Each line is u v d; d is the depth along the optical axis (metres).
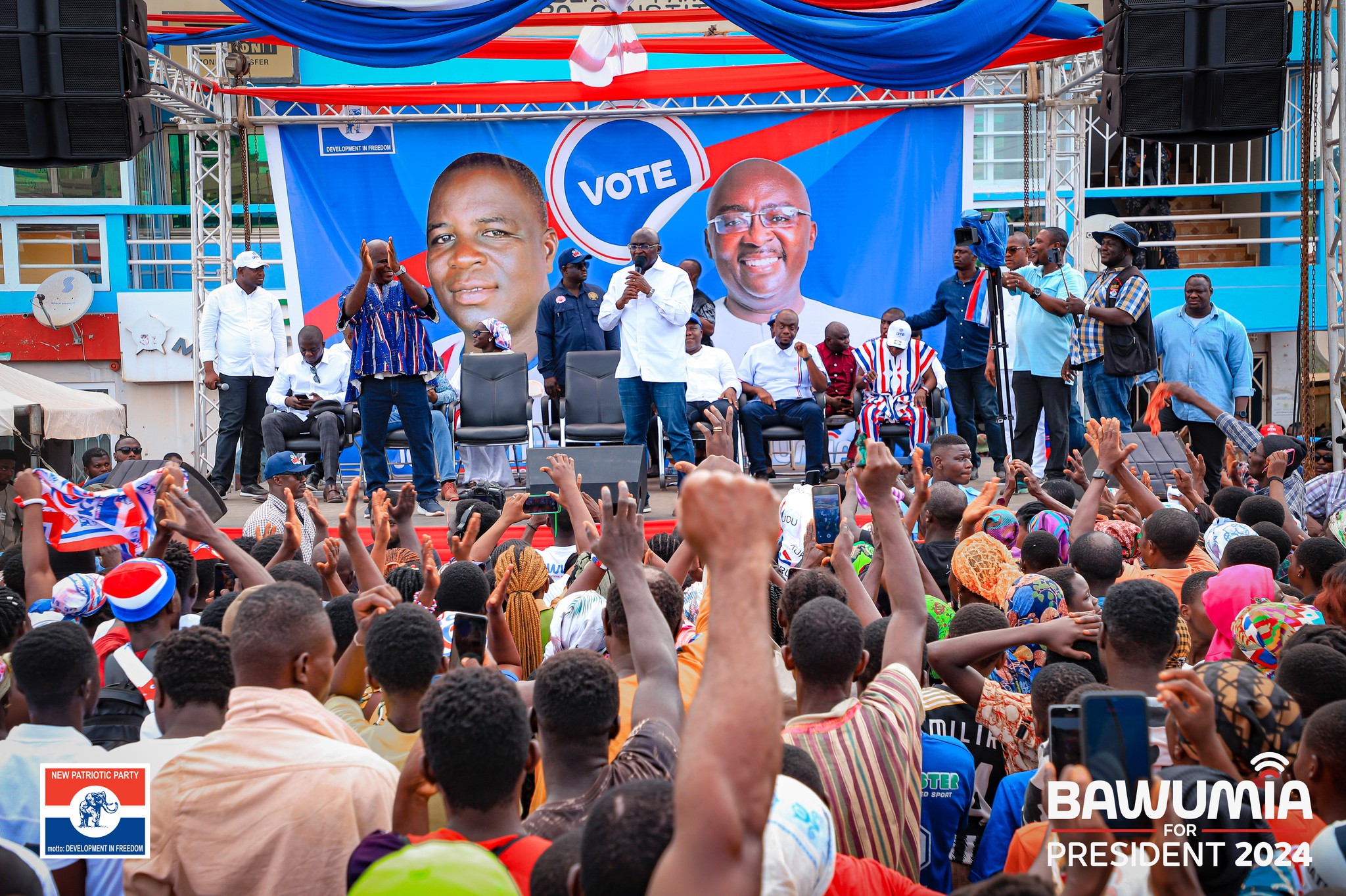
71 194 13.59
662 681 2.13
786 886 1.53
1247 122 6.94
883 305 10.56
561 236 10.61
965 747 2.61
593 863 1.36
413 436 7.40
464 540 3.70
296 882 2.04
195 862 2.06
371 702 2.95
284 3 7.05
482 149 10.52
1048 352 8.36
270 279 13.61
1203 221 14.19
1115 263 7.87
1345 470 6.36
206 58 12.33
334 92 9.98
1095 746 1.50
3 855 1.67
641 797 1.40
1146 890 1.60
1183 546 3.71
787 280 10.58
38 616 3.35
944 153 10.44
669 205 10.58
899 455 8.98
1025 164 10.25
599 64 9.36
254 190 13.94
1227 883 1.68
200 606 4.28
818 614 2.26
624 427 8.94
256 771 2.09
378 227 10.55
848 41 7.17
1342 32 6.82
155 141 13.98
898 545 2.33
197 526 3.10
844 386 9.30
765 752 1.08
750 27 7.26
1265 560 3.56
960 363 9.23
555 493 5.23
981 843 2.46
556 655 2.10
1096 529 4.64
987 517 4.39
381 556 3.71
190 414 13.41
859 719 2.14
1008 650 3.16
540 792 2.51
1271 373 13.49
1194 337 8.38
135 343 13.20
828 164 10.49
